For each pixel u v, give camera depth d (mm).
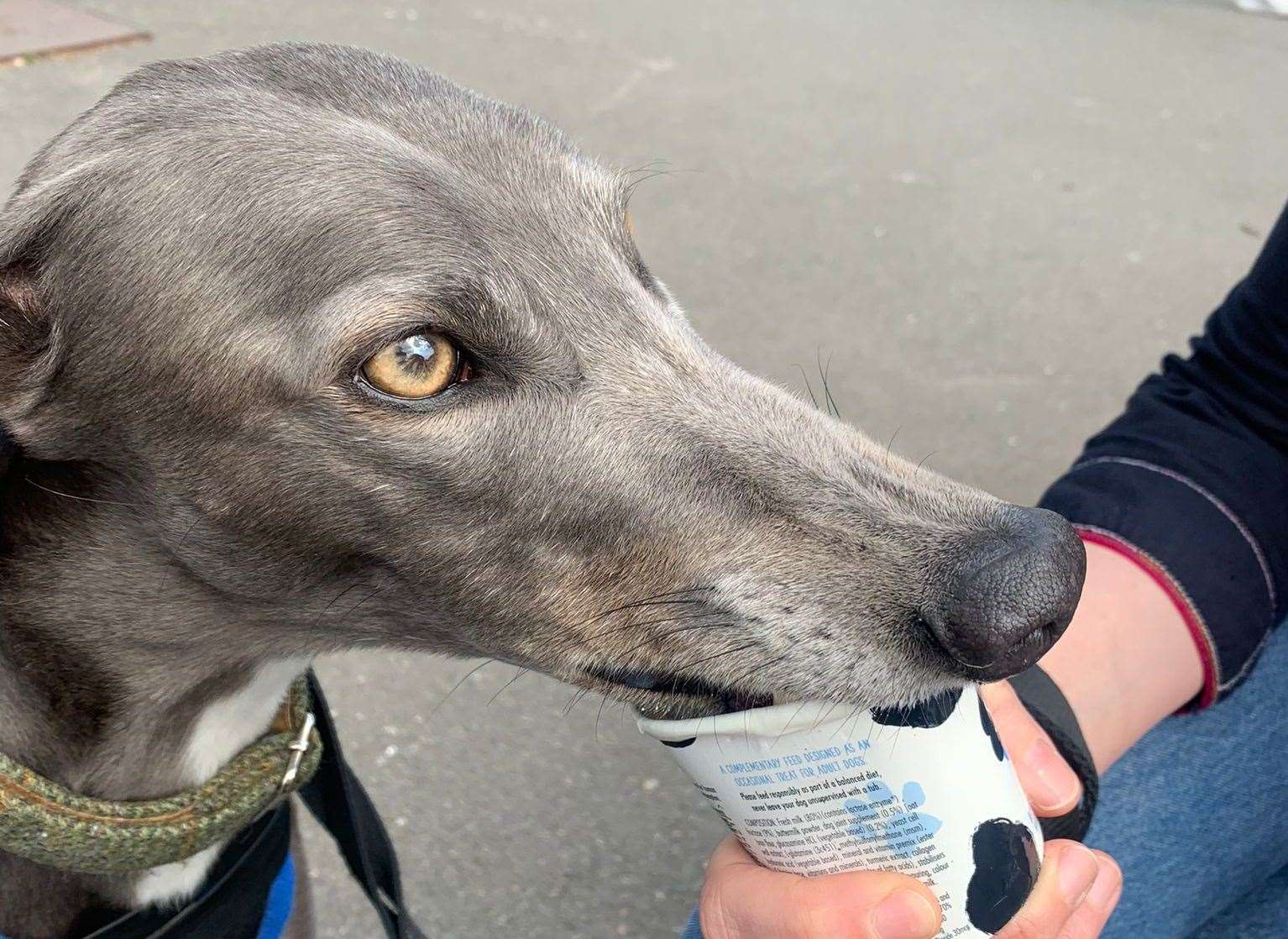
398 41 855
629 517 227
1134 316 672
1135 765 285
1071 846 206
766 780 192
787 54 944
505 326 224
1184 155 864
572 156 255
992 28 1060
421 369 220
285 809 273
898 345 624
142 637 243
